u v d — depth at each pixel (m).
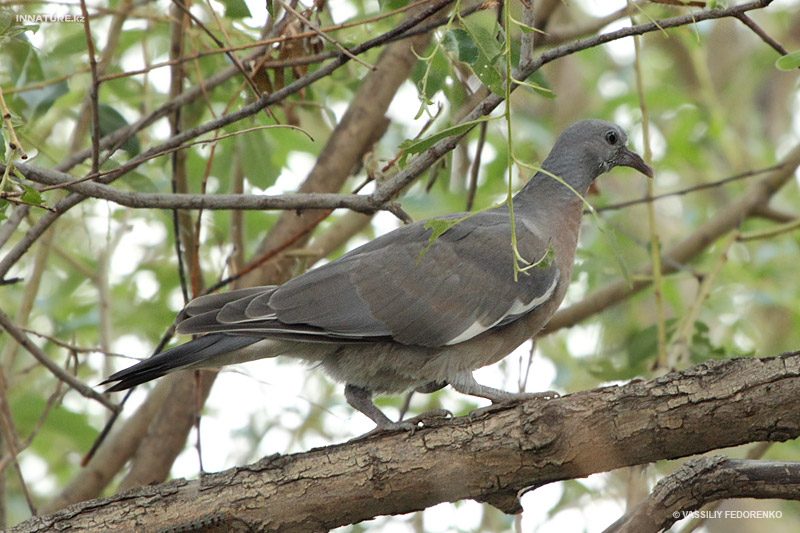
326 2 9.95
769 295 13.23
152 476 10.98
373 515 7.43
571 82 16.72
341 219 12.51
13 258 8.35
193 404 11.02
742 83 17.50
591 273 12.63
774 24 17.41
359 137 11.10
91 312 12.16
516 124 13.41
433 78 9.44
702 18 7.46
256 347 8.88
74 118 12.03
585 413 7.02
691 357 11.22
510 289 9.26
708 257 14.47
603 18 11.40
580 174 10.42
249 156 10.98
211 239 13.38
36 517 7.30
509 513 7.51
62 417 12.23
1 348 13.48
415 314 9.00
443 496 7.35
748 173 11.76
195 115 11.80
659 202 16.94
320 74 8.14
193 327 8.47
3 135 7.27
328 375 9.32
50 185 8.02
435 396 13.50
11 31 8.02
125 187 11.15
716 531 13.80
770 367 6.67
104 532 7.17
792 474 6.67
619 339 13.74
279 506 7.27
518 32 11.20
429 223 6.96
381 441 7.42
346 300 8.93
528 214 10.07
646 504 7.05
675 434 6.84
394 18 10.86
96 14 10.35
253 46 8.27
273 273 11.53
